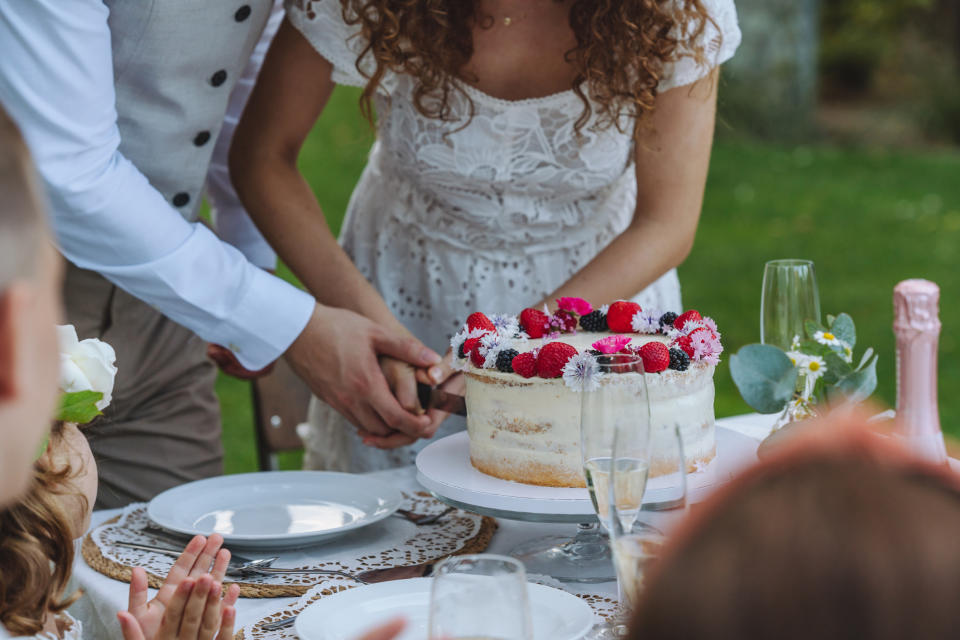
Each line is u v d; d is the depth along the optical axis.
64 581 1.19
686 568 0.52
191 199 2.29
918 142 11.02
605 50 2.09
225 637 1.23
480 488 1.65
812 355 1.78
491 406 1.70
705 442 1.71
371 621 1.34
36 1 1.60
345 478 1.90
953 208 8.91
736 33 2.14
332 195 8.91
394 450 2.47
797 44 10.92
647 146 2.18
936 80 11.41
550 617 1.33
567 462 1.64
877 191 9.46
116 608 1.45
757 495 0.52
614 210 2.44
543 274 2.41
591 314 1.92
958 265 7.58
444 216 2.39
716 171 10.03
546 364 1.62
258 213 2.29
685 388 1.65
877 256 7.82
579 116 2.22
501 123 2.22
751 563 0.50
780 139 10.98
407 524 1.76
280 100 2.23
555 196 2.36
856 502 0.50
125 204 1.78
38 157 1.67
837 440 0.54
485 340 1.73
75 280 2.28
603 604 1.44
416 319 2.47
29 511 1.14
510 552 1.65
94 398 1.24
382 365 2.02
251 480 1.89
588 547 1.62
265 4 2.09
